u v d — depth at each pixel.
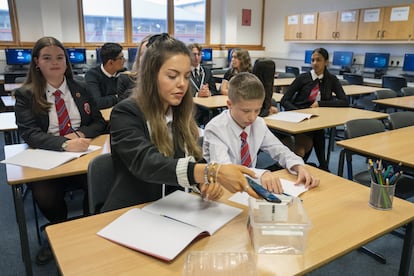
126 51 7.36
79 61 6.66
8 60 6.03
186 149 1.41
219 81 5.93
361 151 2.14
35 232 2.37
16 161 1.80
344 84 5.52
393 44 6.37
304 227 1.00
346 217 1.22
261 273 0.90
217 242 1.04
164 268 0.91
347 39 6.71
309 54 7.68
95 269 0.90
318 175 1.62
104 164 1.55
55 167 1.73
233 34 8.50
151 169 1.11
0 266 2.03
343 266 2.07
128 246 0.99
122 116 1.22
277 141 1.86
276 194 1.17
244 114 1.72
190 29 8.16
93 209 1.54
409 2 6.05
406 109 3.95
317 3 7.58
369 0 6.60
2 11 6.20
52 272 1.97
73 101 2.25
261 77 2.98
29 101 2.07
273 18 8.72
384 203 1.28
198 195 1.32
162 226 1.08
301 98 3.80
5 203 2.83
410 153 2.07
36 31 6.50
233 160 1.84
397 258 2.15
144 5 7.48
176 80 1.17
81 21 6.91
